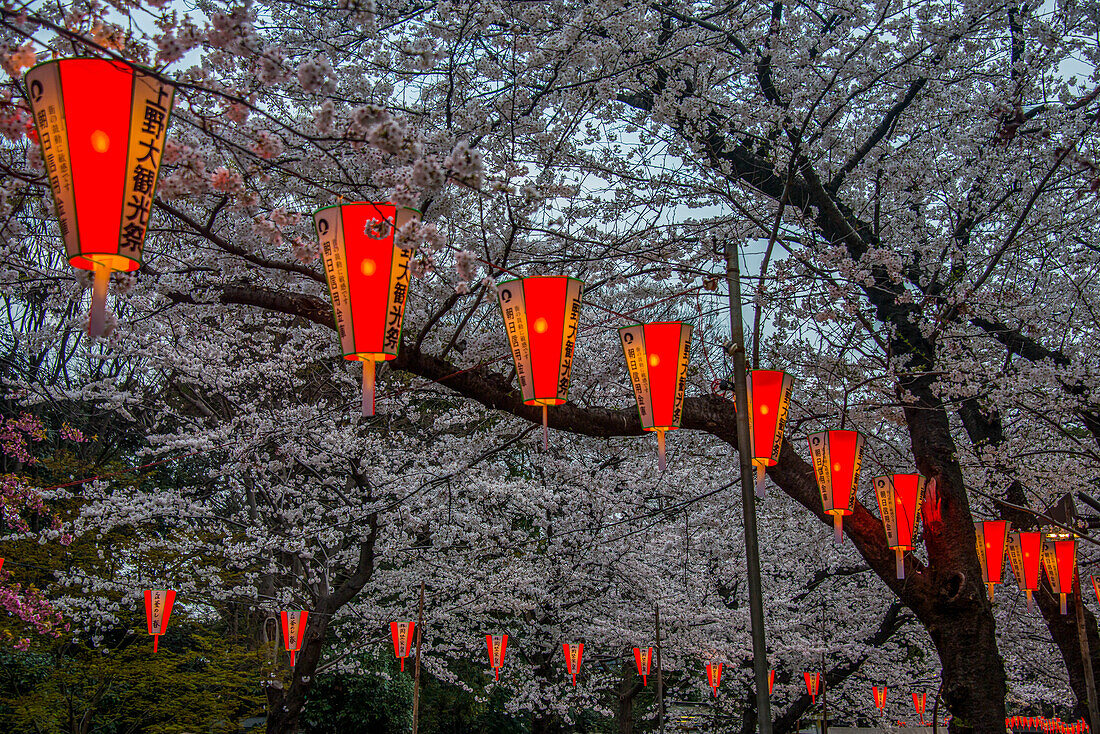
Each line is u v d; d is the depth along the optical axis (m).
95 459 15.70
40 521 12.35
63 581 10.45
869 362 8.16
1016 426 9.79
